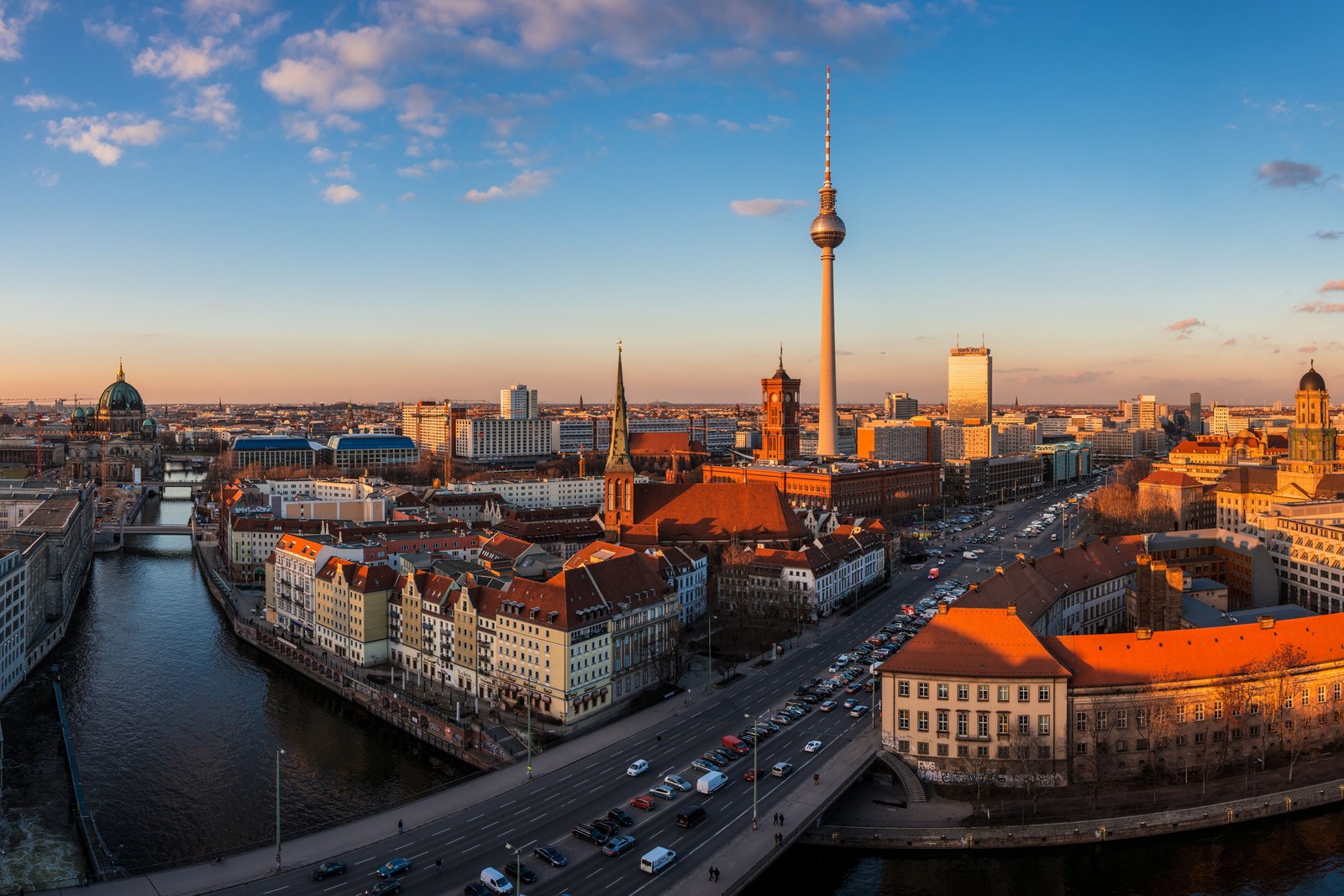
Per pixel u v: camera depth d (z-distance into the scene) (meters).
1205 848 136.12
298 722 196.50
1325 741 159.25
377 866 123.00
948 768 150.62
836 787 144.00
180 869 122.44
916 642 156.62
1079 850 133.25
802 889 132.25
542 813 138.38
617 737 168.38
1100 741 148.50
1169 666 153.50
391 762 176.38
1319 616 168.75
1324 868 131.75
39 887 129.12
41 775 169.12
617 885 117.12
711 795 142.75
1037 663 150.25
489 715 186.12
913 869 131.88
